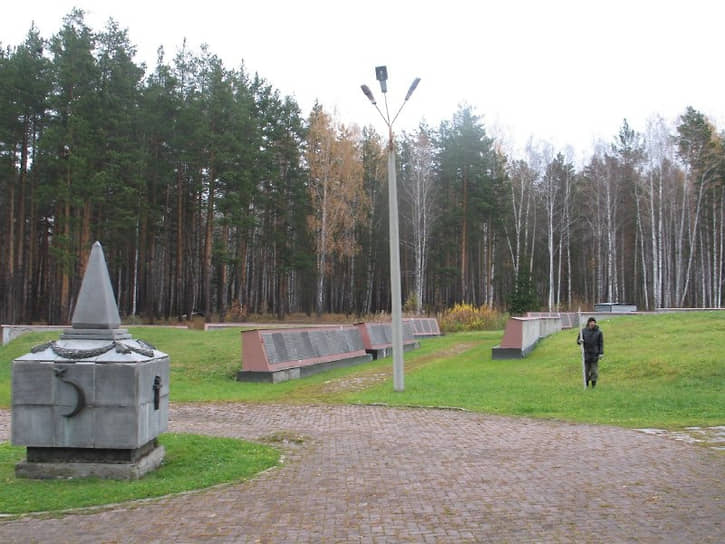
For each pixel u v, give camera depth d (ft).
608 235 186.80
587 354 50.08
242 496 22.07
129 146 127.95
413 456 28.45
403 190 188.96
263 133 153.38
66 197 114.01
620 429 34.60
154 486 22.81
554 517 19.01
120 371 24.08
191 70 148.36
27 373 24.14
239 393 55.77
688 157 172.04
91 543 17.39
